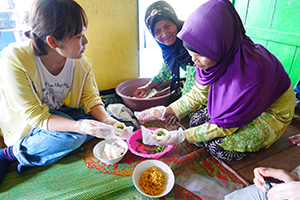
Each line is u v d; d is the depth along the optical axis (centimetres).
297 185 85
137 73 260
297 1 216
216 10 116
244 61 124
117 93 217
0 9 181
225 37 116
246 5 276
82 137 148
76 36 112
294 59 233
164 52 201
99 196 126
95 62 227
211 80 139
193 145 174
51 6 101
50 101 150
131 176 139
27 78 127
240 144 142
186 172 145
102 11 206
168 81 235
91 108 161
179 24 176
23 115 135
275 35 246
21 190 132
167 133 150
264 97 126
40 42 114
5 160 145
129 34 231
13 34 196
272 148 169
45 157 146
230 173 145
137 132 179
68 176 143
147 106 210
